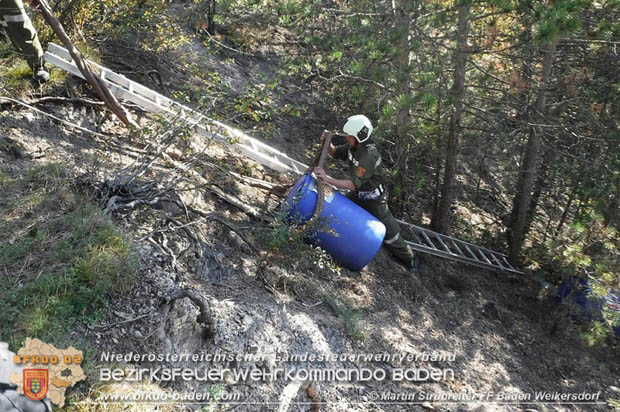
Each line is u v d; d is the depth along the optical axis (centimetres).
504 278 752
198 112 520
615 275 635
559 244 702
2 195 393
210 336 372
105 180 438
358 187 521
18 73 509
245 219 520
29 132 473
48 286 334
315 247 512
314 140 816
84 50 581
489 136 736
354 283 535
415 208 809
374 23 654
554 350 632
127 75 648
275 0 714
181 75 725
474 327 605
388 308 539
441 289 653
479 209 923
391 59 612
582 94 719
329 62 733
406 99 567
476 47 650
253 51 930
